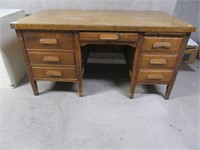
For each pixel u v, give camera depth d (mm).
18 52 1468
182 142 989
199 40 1888
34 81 1268
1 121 1106
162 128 1076
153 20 1126
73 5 1579
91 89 1445
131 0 1543
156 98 1346
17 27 996
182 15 1744
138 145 965
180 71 1739
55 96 1347
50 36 1051
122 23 1021
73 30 1010
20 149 934
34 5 1583
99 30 1000
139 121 1124
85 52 1516
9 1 1556
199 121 1136
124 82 1556
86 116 1156
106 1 1553
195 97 1363
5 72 1331
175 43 1047
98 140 989
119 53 1841
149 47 1063
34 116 1148
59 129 1056
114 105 1262
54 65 1177
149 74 1182
